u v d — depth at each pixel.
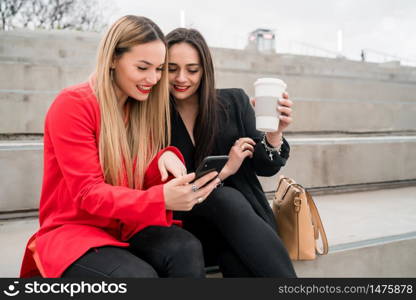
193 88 1.08
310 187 2.11
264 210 1.14
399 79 4.47
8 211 1.51
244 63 3.64
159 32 0.87
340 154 2.17
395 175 2.35
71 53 2.60
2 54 2.45
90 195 0.77
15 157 1.51
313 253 1.15
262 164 1.11
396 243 1.40
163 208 0.77
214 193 1.01
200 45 1.04
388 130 3.04
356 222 1.56
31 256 0.90
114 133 0.86
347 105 2.83
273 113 0.95
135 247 0.88
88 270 0.73
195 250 0.84
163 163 0.91
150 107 0.98
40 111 1.88
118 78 0.88
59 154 0.80
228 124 1.18
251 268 0.93
